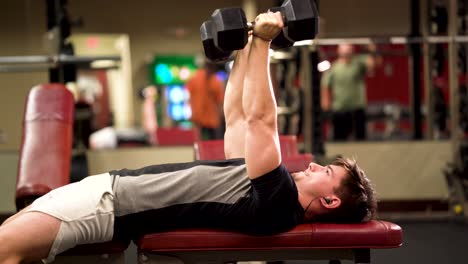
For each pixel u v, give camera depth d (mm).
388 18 8219
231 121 2457
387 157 5629
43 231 1998
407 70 8578
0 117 6855
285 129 5578
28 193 2920
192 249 2094
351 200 2156
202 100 6988
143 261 2113
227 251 2145
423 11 7195
